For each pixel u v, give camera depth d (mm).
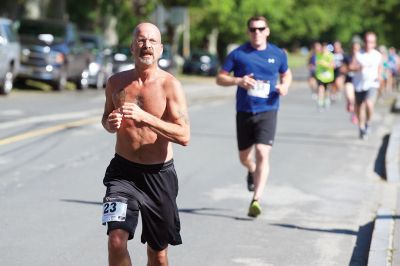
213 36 148750
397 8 142625
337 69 69812
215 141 36062
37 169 26250
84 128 37719
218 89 87250
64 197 22156
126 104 12242
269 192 24594
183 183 25469
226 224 20062
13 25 57969
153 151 12711
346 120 50688
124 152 12805
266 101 20500
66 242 17531
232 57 20734
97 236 18125
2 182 23812
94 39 75938
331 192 25062
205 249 17609
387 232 18812
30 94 60062
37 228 18641
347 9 190125
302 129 43750
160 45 12617
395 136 37938
